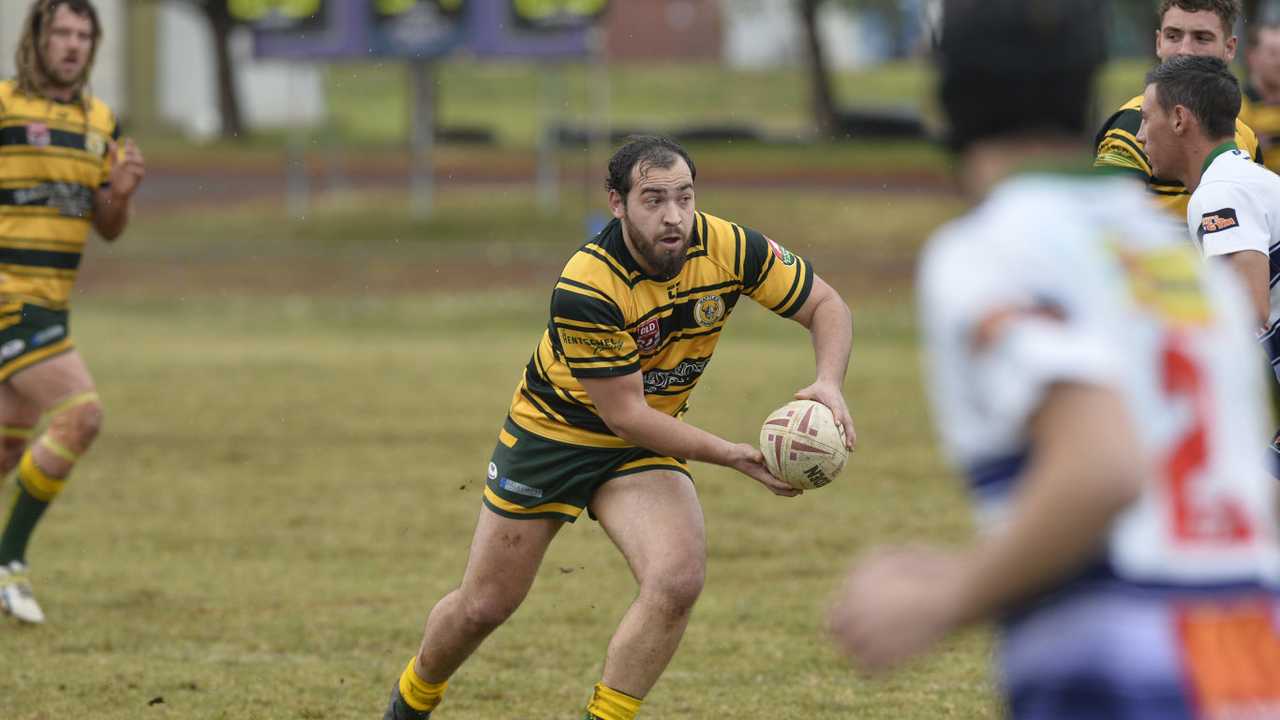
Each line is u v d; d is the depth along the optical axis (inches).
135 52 6692.9
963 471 316.8
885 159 4852.4
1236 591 316.2
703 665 834.8
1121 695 309.4
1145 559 315.3
